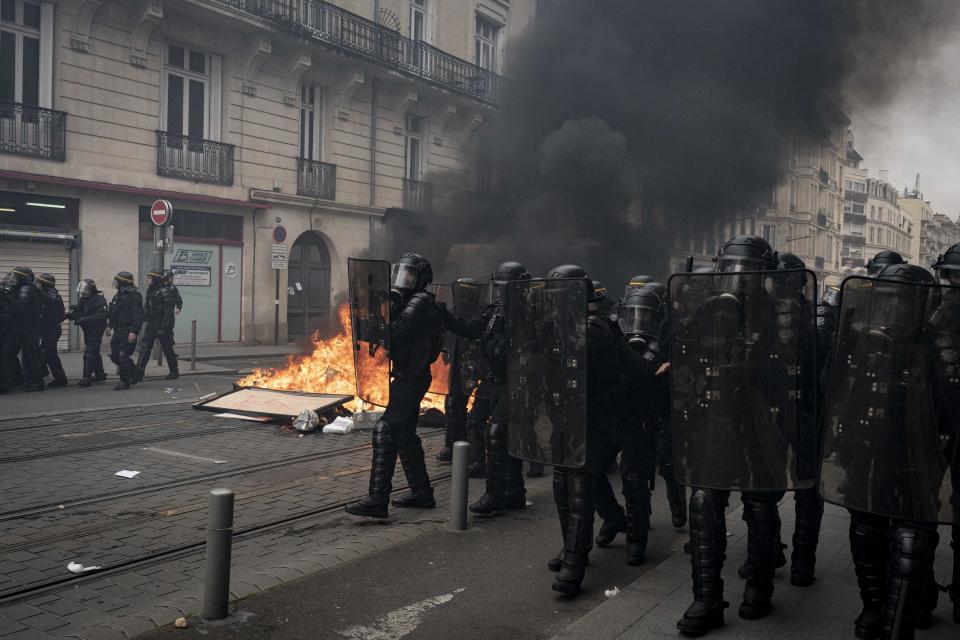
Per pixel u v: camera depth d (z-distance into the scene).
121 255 16.64
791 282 3.32
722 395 3.41
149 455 6.84
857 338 3.03
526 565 4.29
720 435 3.41
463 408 6.79
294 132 20.39
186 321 18.25
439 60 24.48
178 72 17.98
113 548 4.43
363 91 22.34
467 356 6.59
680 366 3.50
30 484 5.79
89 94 15.98
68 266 15.86
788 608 3.74
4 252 14.82
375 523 5.00
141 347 12.22
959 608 3.61
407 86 23.27
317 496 5.61
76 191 15.85
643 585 3.99
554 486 4.14
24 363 11.02
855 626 3.42
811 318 3.32
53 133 15.41
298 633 3.34
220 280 18.89
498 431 5.23
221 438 7.66
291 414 8.43
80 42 15.73
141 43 16.77
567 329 3.92
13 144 14.90
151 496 5.53
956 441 2.89
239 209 19.14
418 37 24.66
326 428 8.00
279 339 20.20
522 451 4.11
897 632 2.98
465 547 4.56
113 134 16.42
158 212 13.52
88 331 11.75
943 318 2.89
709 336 3.44
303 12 20.05
